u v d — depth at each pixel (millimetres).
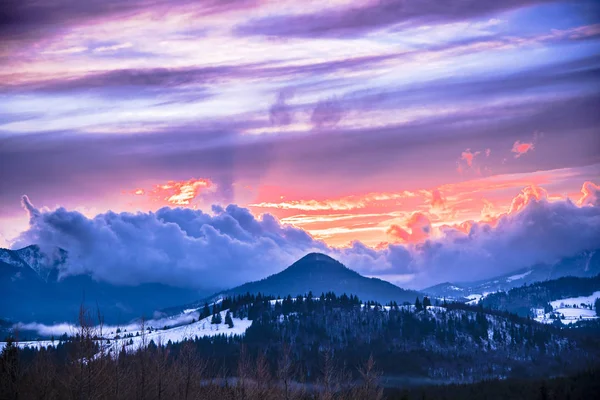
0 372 142125
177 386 162750
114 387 142375
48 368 146125
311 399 183875
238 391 166500
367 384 194875
